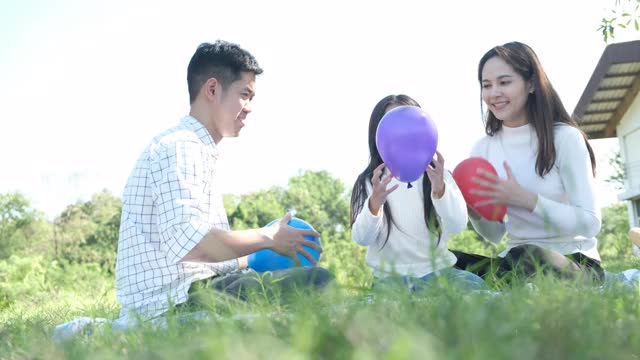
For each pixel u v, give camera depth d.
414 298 1.87
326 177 46.59
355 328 1.47
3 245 25.75
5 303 10.61
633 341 1.45
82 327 2.67
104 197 28.58
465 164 3.68
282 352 1.31
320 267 2.98
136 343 1.87
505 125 3.92
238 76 3.43
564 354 1.32
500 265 3.39
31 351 1.95
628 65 13.74
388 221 3.62
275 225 3.27
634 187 15.35
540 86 3.75
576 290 2.03
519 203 3.53
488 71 3.79
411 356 1.16
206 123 3.43
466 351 1.21
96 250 26.42
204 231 3.05
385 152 3.46
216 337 1.45
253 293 2.41
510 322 1.48
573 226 3.53
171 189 3.12
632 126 15.45
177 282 3.19
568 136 3.74
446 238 3.65
